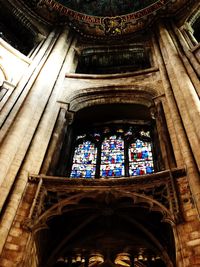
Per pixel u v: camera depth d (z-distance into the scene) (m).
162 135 11.92
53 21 19.95
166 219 8.41
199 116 10.70
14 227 8.54
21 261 7.89
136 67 19.38
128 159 13.53
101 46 19.58
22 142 10.89
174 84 13.34
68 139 14.57
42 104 13.01
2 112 11.79
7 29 18.77
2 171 9.42
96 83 15.84
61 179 9.98
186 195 8.84
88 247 10.33
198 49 14.70
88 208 9.84
